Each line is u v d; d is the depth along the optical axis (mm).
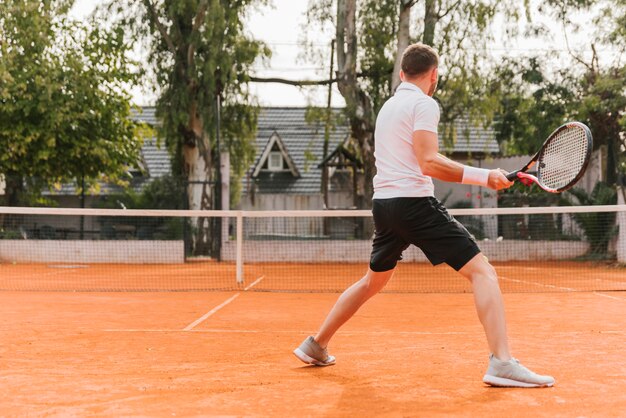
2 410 3322
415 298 9898
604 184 19016
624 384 3803
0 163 19656
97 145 19938
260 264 19422
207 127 20531
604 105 18969
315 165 32094
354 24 20609
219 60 20078
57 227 20688
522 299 9609
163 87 20938
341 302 4320
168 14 20656
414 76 3967
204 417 3180
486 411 3229
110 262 19562
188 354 5027
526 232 20641
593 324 6789
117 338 5848
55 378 4117
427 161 3732
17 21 19453
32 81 19641
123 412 3279
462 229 3834
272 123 33281
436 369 4324
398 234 3941
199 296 10320
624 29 18625
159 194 20250
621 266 16906
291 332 6266
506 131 22547
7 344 5492
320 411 3277
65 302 9250
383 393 3646
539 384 3693
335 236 23078
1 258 19500
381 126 3961
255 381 4000
